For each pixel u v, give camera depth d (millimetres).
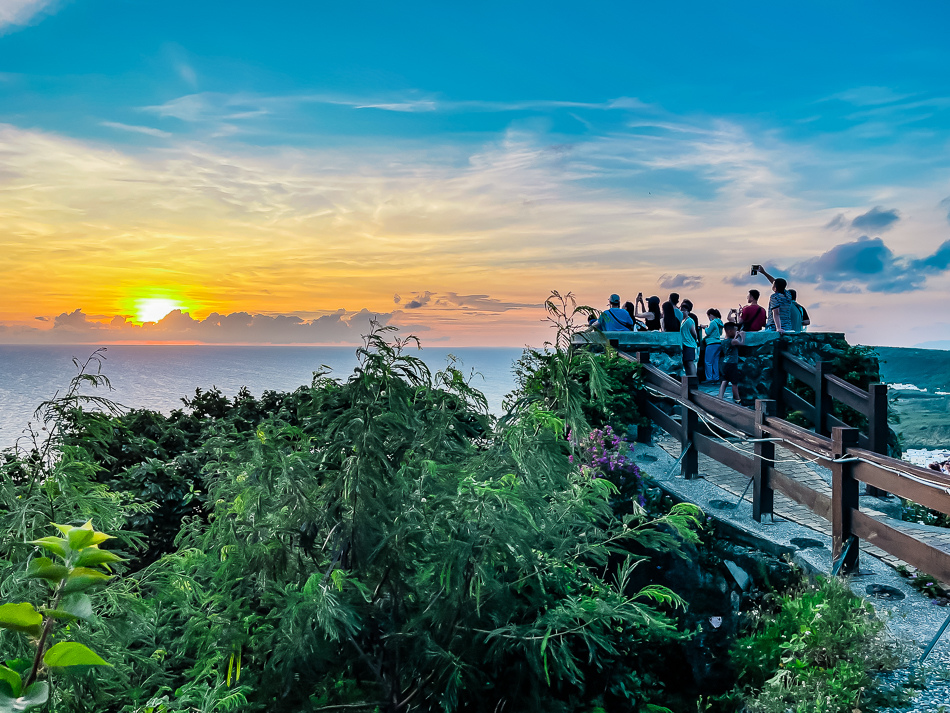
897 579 5242
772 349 11000
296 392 4129
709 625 5477
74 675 2408
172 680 3434
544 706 3885
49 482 3158
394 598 3896
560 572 4086
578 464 5254
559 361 4566
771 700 3893
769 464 6359
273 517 3867
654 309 12812
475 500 3604
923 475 4633
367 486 3670
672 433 8133
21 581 2594
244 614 3625
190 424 9758
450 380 4320
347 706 3668
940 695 3717
